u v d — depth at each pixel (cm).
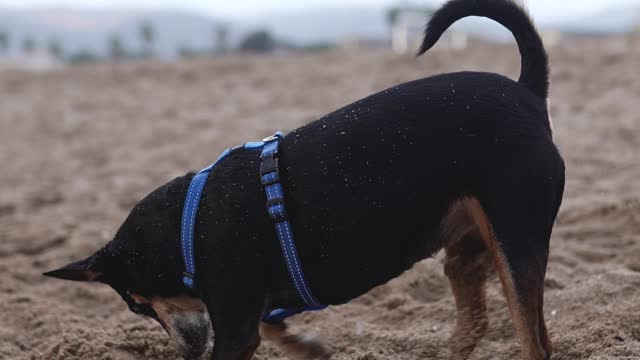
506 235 176
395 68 585
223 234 180
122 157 422
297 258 180
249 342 181
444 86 180
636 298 210
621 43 638
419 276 234
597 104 416
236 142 423
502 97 179
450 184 178
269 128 447
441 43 846
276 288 183
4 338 222
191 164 388
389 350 209
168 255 184
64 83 718
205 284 182
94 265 189
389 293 231
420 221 179
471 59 571
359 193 178
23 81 747
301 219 179
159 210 186
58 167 411
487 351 204
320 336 208
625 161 312
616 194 276
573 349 198
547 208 177
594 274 227
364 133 178
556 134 364
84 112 574
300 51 1295
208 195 182
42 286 251
